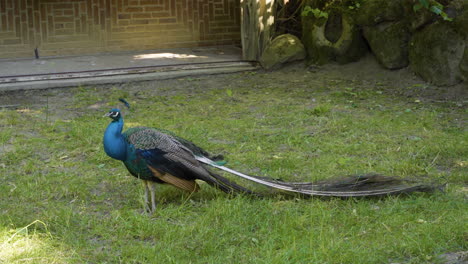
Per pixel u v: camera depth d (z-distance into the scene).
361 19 11.38
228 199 5.51
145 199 5.45
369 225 4.98
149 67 11.67
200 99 9.88
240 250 4.61
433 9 8.94
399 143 7.32
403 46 10.98
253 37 12.23
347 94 10.02
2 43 12.88
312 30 11.98
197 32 14.30
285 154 7.00
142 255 4.52
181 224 5.05
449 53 10.05
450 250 4.52
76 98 10.02
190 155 5.36
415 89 10.23
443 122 8.26
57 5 13.12
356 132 7.81
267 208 5.35
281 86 10.80
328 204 5.39
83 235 4.89
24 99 9.95
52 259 4.43
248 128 8.11
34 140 7.55
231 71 11.94
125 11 13.64
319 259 4.38
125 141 5.26
